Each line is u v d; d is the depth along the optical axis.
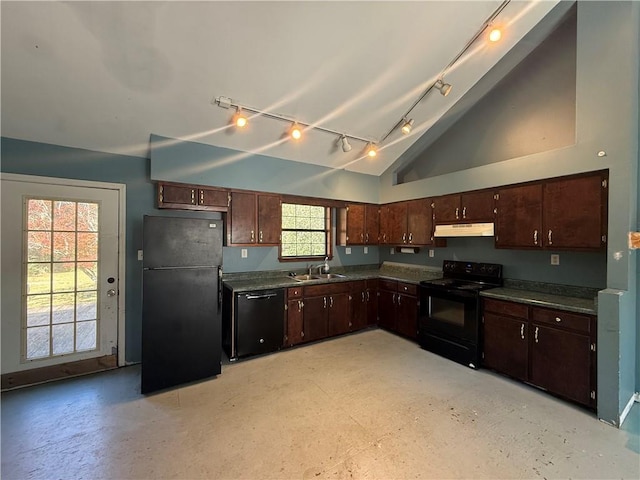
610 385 2.11
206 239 2.81
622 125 2.19
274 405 2.35
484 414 2.22
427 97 3.28
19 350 2.65
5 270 2.59
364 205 4.66
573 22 2.81
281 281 3.75
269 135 3.37
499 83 3.38
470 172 3.39
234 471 1.68
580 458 1.77
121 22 1.99
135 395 2.51
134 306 3.16
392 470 1.68
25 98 2.35
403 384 2.70
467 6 2.37
